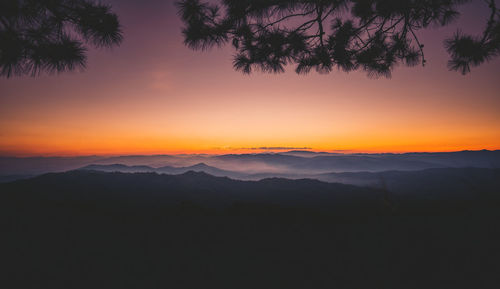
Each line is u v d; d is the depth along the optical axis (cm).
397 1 394
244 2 339
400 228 647
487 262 412
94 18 238
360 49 480
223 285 354
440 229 628
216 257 457
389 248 492
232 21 362
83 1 242
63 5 231
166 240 565
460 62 402
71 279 371
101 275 386
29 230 636
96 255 472
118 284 359
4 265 420
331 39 462
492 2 334
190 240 562
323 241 547
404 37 455
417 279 360
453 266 407
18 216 792
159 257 459
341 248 500
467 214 826
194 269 405
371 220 758
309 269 405
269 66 459
